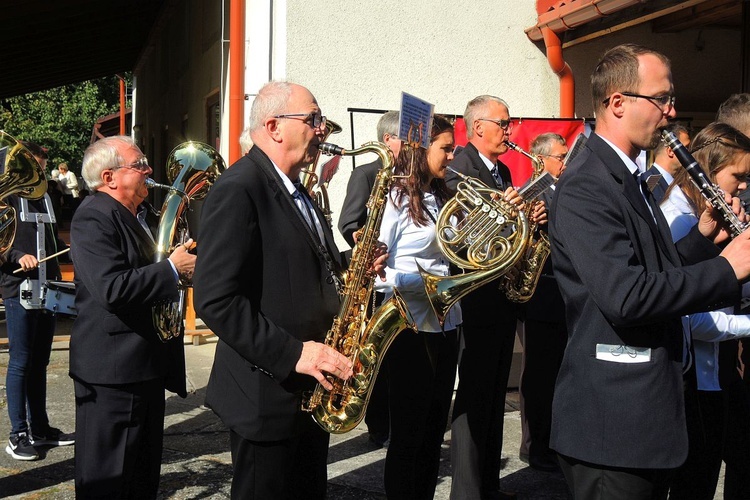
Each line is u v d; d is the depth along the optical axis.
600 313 2.31
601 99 2.44
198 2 10.21
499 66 6.71
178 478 4.31
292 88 2.66
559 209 2.38
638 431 2.24
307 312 2.56
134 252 3.29
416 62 6.50
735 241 2.24
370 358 2.79
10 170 3.95
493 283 3.73
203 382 6.27
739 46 7.39
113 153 3.35
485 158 4.23
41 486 4.18
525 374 4.57
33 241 4.68
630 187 2.33
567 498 4.09
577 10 6.06
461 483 3.69
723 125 3.03
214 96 9.07
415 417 3.44
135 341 3.25
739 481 3.33
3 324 8.62
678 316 2.18
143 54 17.58
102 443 3.23
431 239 3.55
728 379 3.08
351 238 4.08
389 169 3.04
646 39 7.19
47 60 15.22
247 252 2.45
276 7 6.38
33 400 4.73
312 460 2.75
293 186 2.66
